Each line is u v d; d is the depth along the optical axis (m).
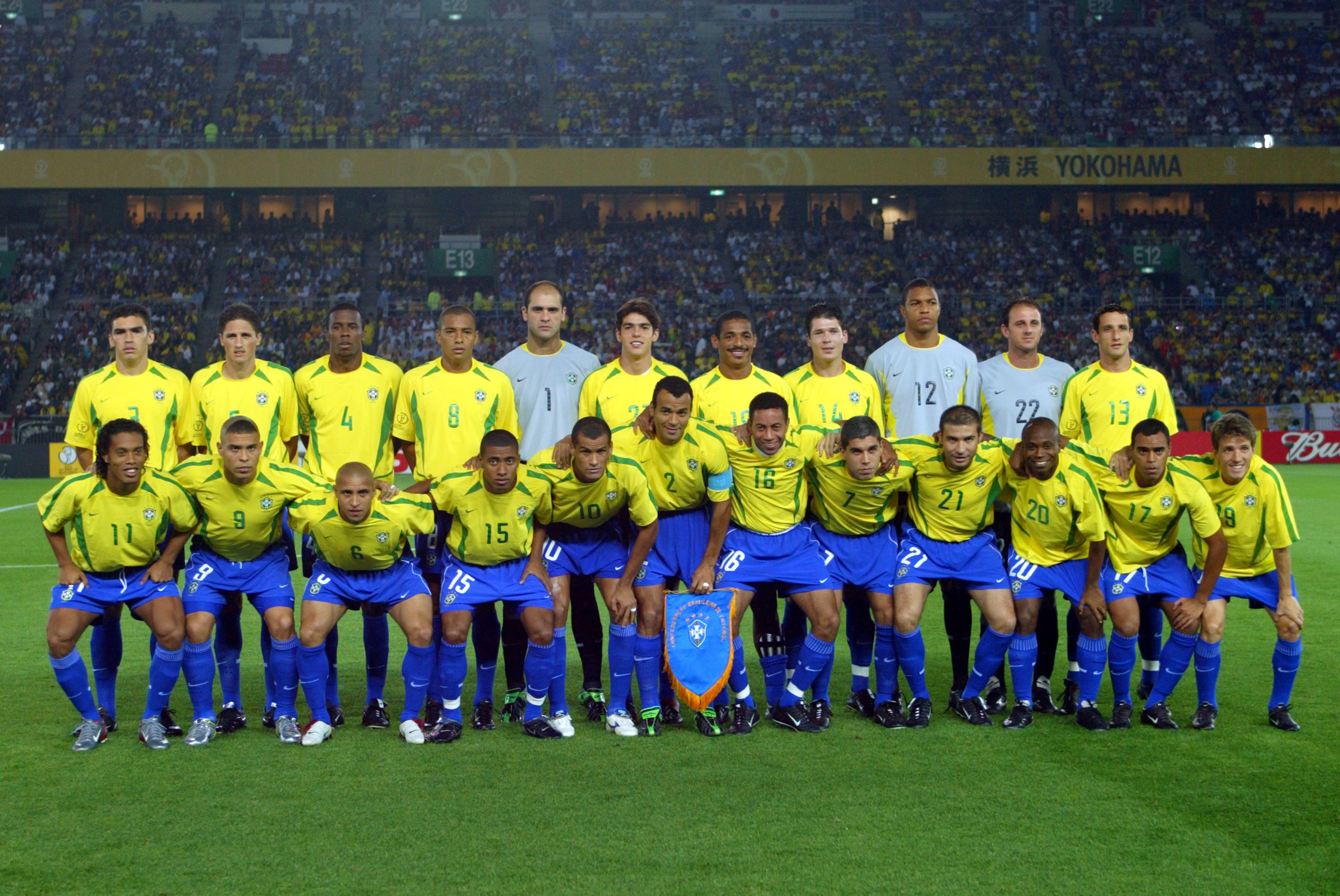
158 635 4.78
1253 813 3.81
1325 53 33.38
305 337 27.28
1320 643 6.74
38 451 22.86
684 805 3.91
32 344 26.64
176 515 4.77
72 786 4.18
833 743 4.73
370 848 3.53
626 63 33.03
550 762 4.47
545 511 4.92
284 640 4.88
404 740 4.82
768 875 3.30
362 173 28.45
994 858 3.42
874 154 29.39
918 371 5.77
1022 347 5.80
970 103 31.88
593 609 5.42
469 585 4.90
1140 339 28.47
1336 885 3.23
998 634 4.97
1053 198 32.31
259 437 4.70
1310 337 28.16
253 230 30.73
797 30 34.56
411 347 26.97
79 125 30.03
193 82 31.22
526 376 5.64
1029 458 4.89
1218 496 4.95
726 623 4.89
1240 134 29.72
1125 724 4.94
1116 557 5.05
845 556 5.13
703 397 5.53
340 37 32.94
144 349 5.56
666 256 30.44
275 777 4.28
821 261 30.31
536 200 32.06
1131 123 31.34
